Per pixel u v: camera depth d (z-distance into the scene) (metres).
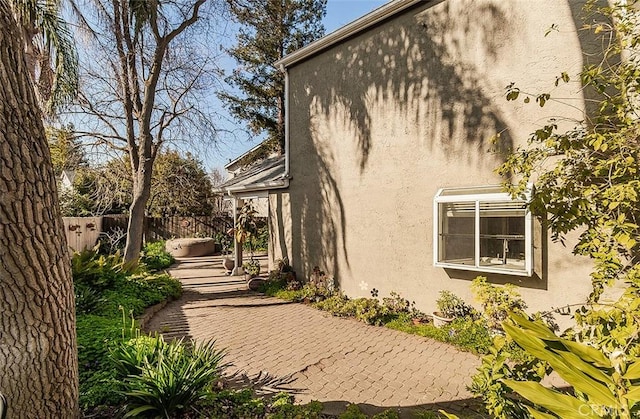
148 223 22.95
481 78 7.44
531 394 1.46
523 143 6.81
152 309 9.29
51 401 3.06
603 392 1.40
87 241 15.71
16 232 2.69
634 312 2.97
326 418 4.48
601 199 4.52
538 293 6.61
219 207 27.70
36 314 2.86
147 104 12.69
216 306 10.21
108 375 4.61
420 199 8.50
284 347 6.96
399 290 8.95
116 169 16.23
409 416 4.56
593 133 4.77
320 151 11.34
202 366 4.75
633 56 5.13
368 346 7.00
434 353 6.60
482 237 7.26
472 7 7.59
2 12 2.66
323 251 11.21
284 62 12.26
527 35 6.79
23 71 2.80
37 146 2.86
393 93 9.10
